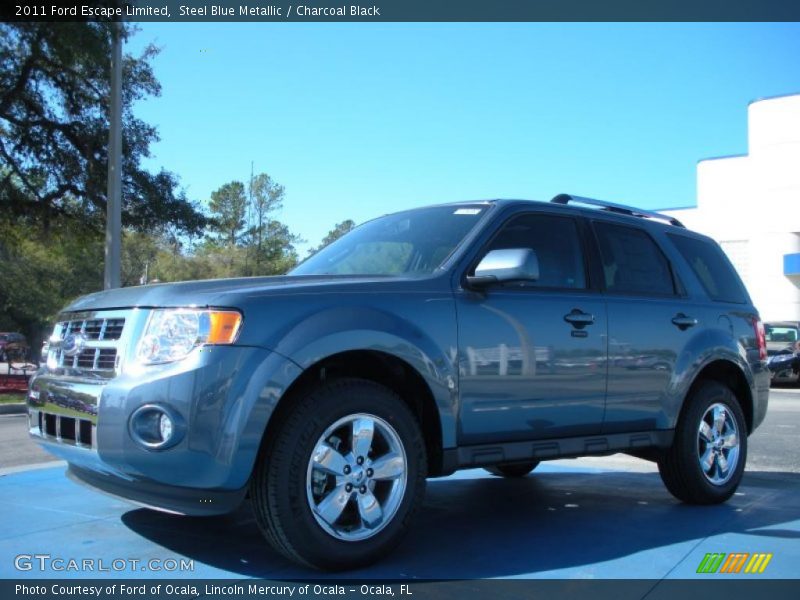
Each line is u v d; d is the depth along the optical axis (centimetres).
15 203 1956
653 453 527
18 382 2006
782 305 3588
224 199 7600
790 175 3572
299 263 528
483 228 447
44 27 1588
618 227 529
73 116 1970
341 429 367
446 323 400
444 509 511
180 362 339
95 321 389
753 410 588
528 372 430
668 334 514
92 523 445
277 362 341
